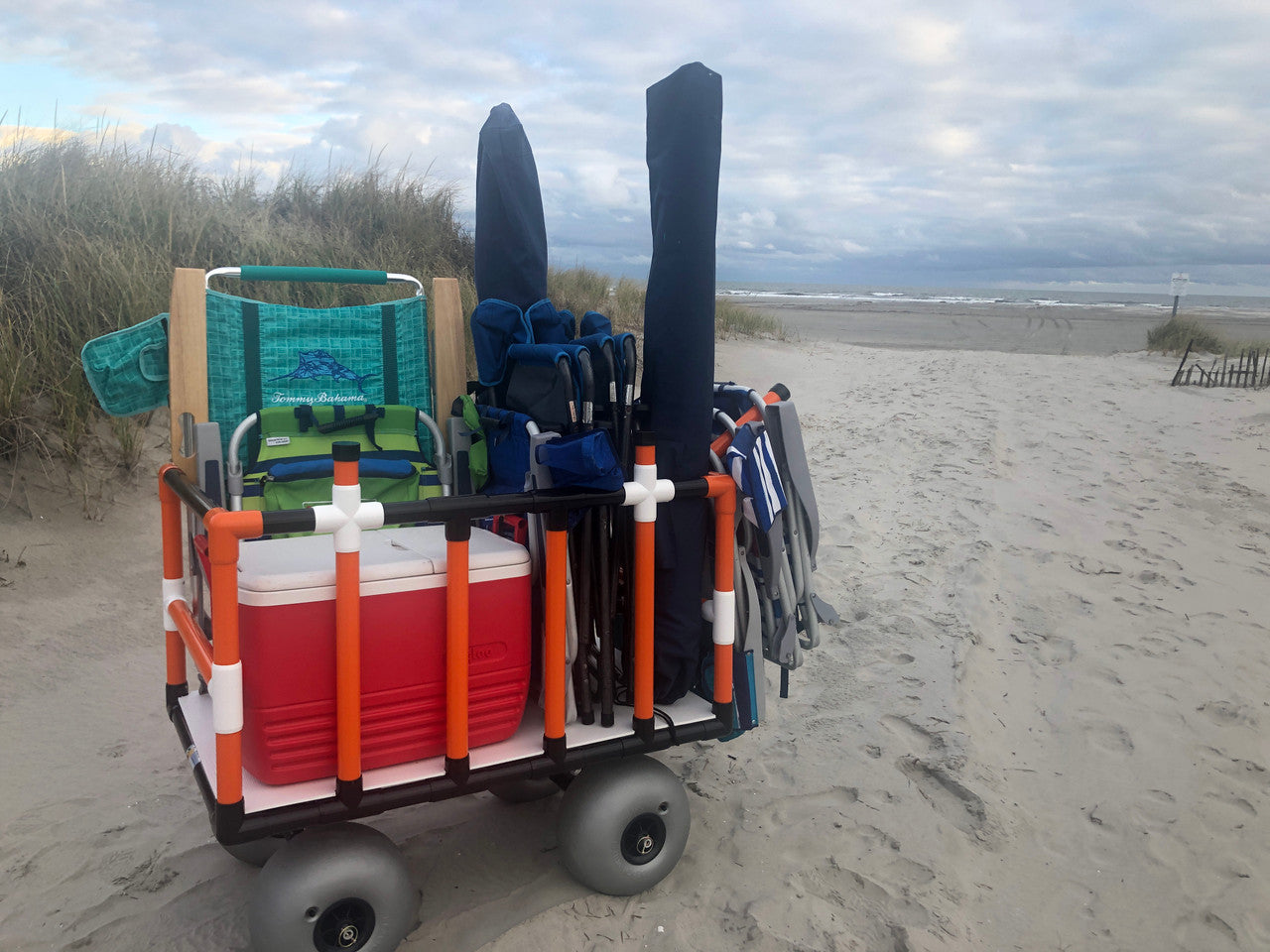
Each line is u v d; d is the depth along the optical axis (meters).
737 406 2.92
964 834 3.12
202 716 2.64
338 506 2.06
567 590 2.48
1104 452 8.56
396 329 3.20
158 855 2.85
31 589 4.39
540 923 2.56
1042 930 2.66
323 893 2.15
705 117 2.50
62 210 6.71
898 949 2.53
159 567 4.81
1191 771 3.50
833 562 5.69
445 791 2.30
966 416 10.16
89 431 5.46
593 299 13.51
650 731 2.58
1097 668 4.32
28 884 2.69
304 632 2.13
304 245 8.44
